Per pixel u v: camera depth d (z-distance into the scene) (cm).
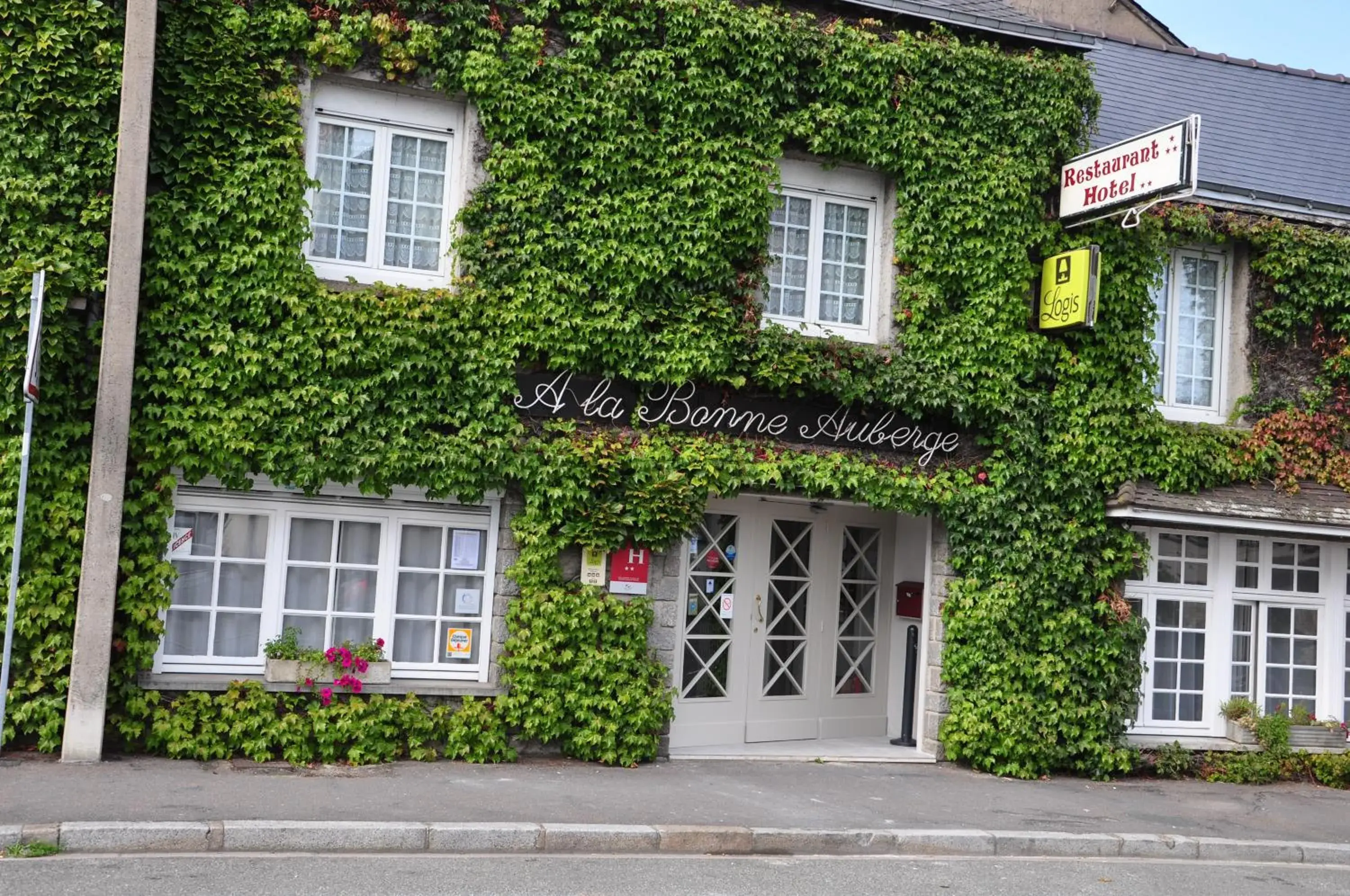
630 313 1178
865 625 1428
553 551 1148
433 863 805
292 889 722
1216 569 1407
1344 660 1450
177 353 1063
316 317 1095
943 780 1209
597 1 1188
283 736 1065
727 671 1313
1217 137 1631
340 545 1136
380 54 1131
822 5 1290
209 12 1082
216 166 1075
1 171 1027
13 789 887
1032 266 1311
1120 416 1341
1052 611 1305
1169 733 1378
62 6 1041
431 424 1126
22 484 923
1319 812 1190
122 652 1041
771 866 862
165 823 810
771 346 1218
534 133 1166
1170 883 899
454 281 1148
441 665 1150
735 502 1330
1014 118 1311
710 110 1211
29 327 1013
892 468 1271
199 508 1091
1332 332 1479
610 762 1148
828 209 1307
